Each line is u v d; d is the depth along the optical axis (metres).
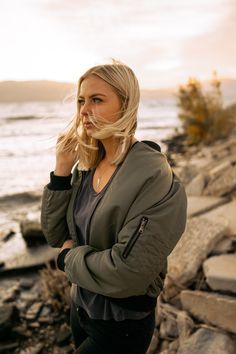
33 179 11.71
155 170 1.42
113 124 1.47
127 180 1.44
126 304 1.56
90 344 1.70
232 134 13.91
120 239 1.43
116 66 1.49
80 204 1.68
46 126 37.38
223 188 5.39
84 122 1.55
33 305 3.99
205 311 2.76
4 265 5.05
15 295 4.30
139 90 1.53
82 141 1.66
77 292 1.74
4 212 8.16
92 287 1.49
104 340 1.65
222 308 2.65
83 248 1.54
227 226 3.61
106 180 1.60
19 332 3.48
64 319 3.70
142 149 1.48
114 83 1.47
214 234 3.41
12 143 22.11
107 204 1.46
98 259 1.46
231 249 3.33
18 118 55.91
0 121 48.53
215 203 5.02
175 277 3.22
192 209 4.89
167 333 2.92
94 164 1.70
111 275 1.42
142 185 1.41
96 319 1.64
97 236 1.53
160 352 2.82
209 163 8.37
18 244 5.88
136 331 1.62
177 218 1.43
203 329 2.64
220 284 2.85
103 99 1.48
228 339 2.52
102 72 1.47
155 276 1.46
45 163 14.64
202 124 13.76
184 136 16.06
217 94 13.94
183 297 2.93
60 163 1.76
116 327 1.61
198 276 3.14
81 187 1.72
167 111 77.25
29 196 9.48
